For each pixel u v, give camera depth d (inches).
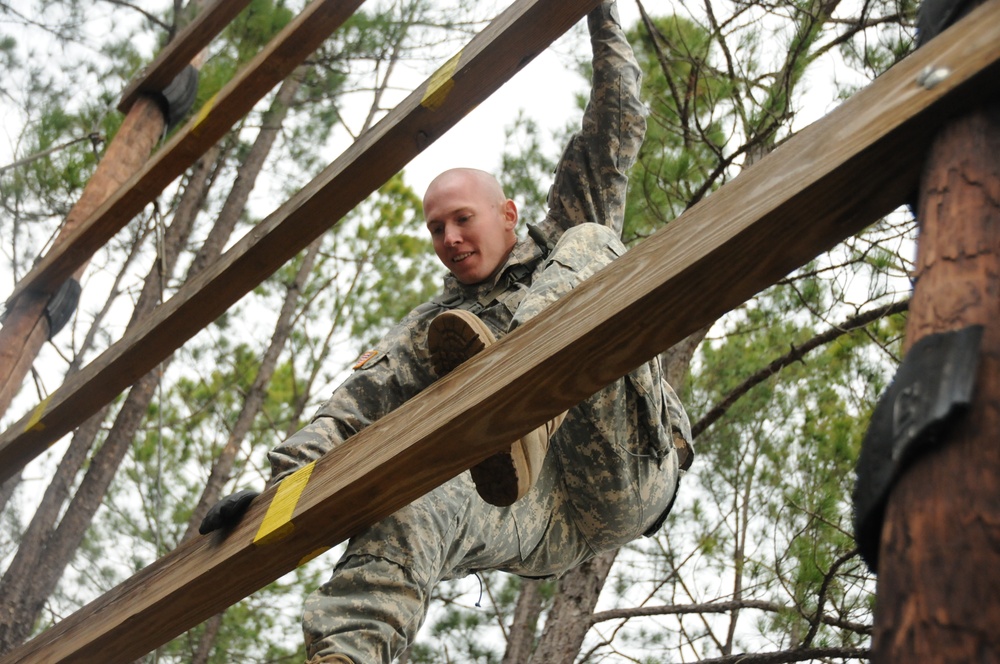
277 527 79.0
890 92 50.9
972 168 45.3
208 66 326.0
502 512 90.5
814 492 205.6
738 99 210.5
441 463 70.9
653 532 101.9
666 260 58.6
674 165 215.0
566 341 61.9
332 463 79.0
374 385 98.2
